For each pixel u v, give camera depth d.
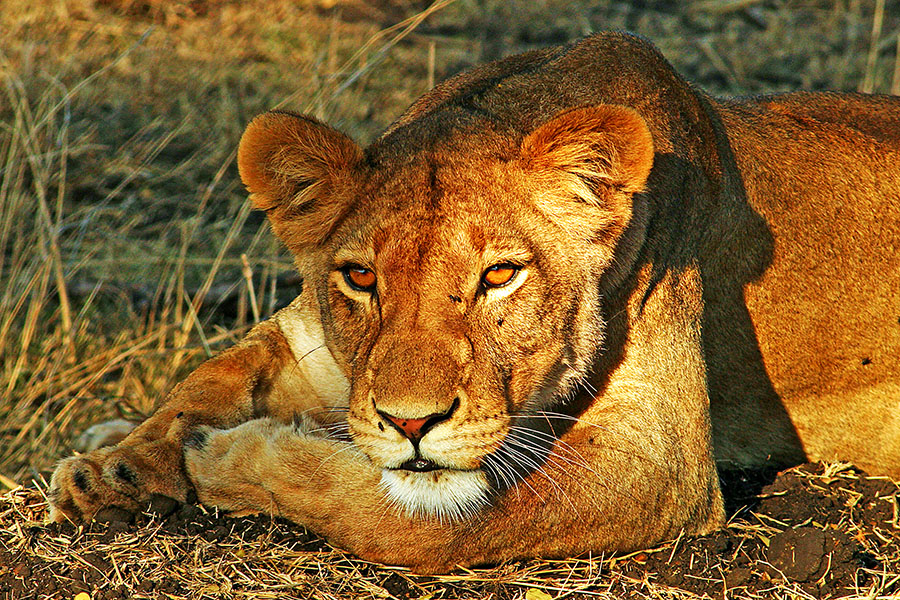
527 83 7.00
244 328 10.50
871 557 6.73
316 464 6.42
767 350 7.83
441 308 5.86
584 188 6.19
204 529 6.54
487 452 5.85
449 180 6.11
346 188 6.33
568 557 6.54
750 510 7.32
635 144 6.12
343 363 6.51
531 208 6.14
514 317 6.01
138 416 9.81
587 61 7.17
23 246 12.35
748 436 8.13
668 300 6.89
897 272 7.98
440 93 7.71
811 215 7.80
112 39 17.06
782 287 7.73
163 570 6.18
